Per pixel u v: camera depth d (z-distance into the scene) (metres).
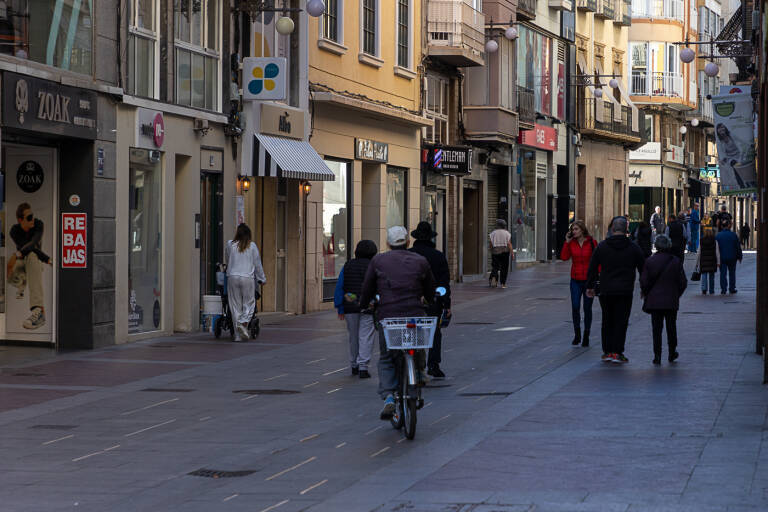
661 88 95.00
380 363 15.65
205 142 32.25
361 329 21.77
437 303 21.09
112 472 13.05
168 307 30.52
